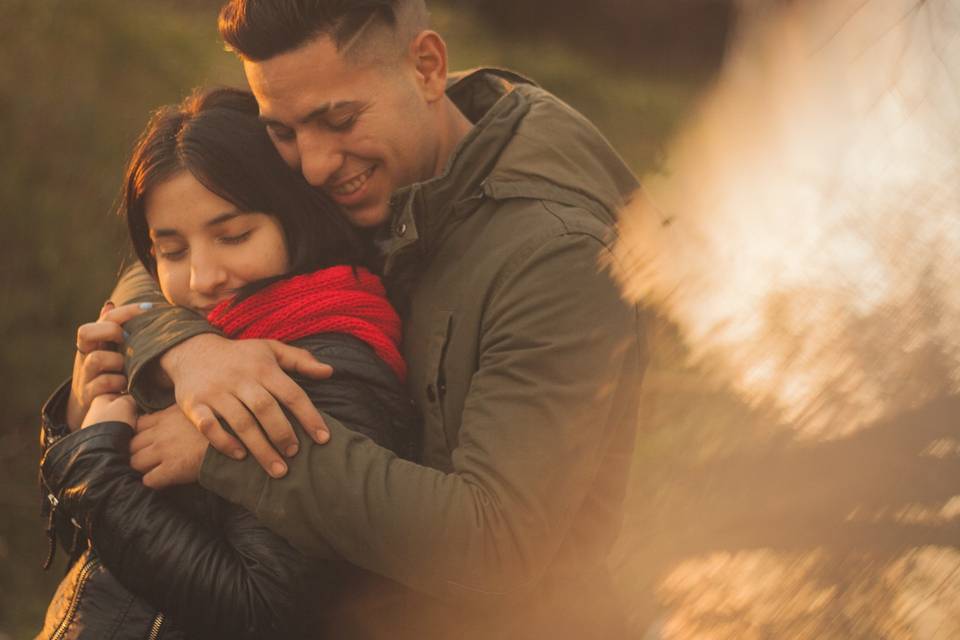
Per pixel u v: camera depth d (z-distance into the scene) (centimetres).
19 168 470
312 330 148
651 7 888
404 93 148
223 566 138
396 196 145
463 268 145
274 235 153
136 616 146
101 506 141
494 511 130
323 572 140
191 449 142
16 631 335
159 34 564
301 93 142
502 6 1005
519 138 146
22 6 522
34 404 420
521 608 138
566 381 132
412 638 143
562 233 137
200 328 147
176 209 151
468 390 144
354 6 141
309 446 135
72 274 454
